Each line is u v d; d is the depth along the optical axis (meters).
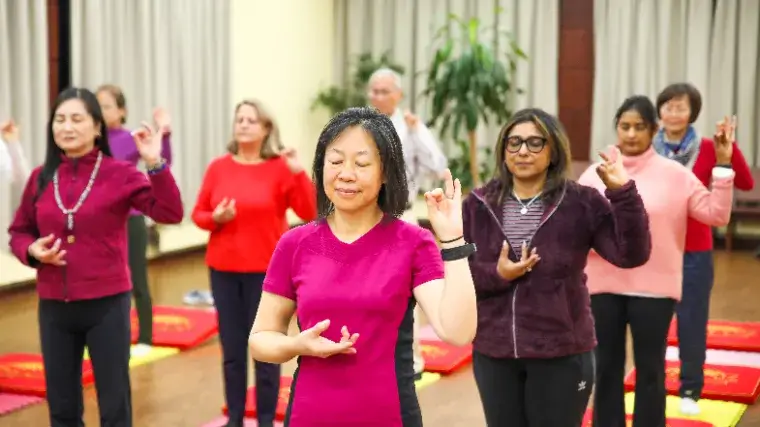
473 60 9.64
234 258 4.24
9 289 7.72
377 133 2.14
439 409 4.89
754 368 5.54
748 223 10.38
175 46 8.96
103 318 3.52
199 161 9.46
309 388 2.14
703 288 4.61
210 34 9.43
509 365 3.04
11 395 5.02
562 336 2.96
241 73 9.96
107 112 5.39
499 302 3.03
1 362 5.62
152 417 4.70
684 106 4.60
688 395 4.73
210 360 5.80
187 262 9.27
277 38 10.56
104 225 3.50
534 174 3.06
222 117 9.68
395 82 5.18
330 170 2.13
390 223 2.19
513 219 3.08
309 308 2.14
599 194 3.04
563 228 3.00
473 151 9.74
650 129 3.84
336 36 11.52
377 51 11.29
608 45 10.50
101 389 3.56
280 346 2.10
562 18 10.75
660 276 3.71
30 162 7.37
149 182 3.56
